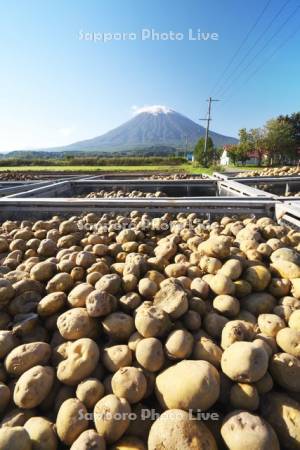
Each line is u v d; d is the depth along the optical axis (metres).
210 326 1.75
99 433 1.26
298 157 39.56
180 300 1.74
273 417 1.31
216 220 4.10
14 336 1.70
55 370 1.52
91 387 1.38
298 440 1.23
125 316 1.73
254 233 2.86
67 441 1.27
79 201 4.30
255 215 4.05
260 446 1.14
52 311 1.84
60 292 1.93
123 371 1.43
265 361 1.37
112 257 2.76
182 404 1.25
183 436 1.15
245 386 1.36
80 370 1.44
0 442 1.17
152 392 1.46
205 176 11.25
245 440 1.16
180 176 11.85
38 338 1.75
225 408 1.39
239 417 1.25
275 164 40.25
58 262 2.50
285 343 1.55
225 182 6.98
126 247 2.77
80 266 2.29
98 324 1.75
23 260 2.90
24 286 2.01
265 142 38.62
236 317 1.88
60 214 4.35
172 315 1.71
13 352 1.55
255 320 1.88
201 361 1.41
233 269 2.07
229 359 1.41
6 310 1.93
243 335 1.57
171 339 1.55
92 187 7.95
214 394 1.27
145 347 1.50
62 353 1.59
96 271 2.21
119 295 1.97
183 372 1.34
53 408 1.44
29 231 3.32
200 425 1.22
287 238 2.93
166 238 3.03
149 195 6.90
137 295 1.92
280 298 2.05
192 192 7.86
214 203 4.09
